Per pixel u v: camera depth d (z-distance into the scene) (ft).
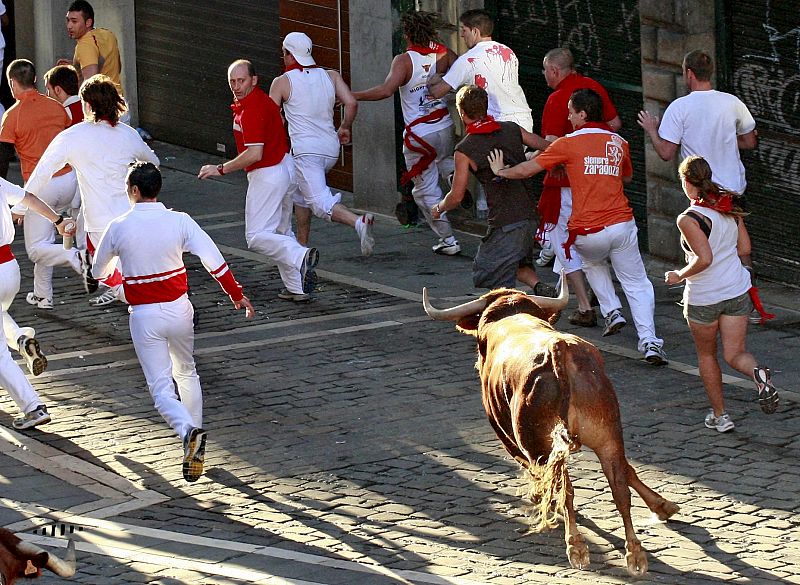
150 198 33.45
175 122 79.05
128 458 34.53
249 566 27.71
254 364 42.11
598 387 26.37
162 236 33.01
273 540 29.17
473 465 33.45
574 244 41.65
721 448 34.06
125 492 32.24
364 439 35.47
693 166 33.94
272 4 69.97
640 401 37.83
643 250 53.98
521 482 32.19
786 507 30.17
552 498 28.66
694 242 33.65
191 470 31.99
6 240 36.73
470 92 41.37
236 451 34.86
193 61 76.64
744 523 29.35
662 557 27.68
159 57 79.10
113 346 44.52
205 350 43.65
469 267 53.62
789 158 48.03
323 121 51.65
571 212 45.03
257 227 48.70
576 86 45.88
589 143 40.93
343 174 67.36
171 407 32.89
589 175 40.93
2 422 37.29
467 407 37.76
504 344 28.17
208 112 76.38
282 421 37.01
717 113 43.52
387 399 38.63
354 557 28.09
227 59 74.08
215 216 63.57
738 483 31.68
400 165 61.67
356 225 51.11
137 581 26.99
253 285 51.80
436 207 42.50
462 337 44.52
